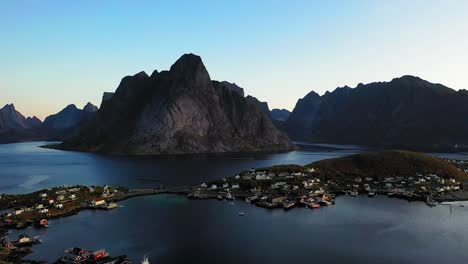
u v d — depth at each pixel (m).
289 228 145.88
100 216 162.00
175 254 118.88
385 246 126.94
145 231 141.25
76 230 142.38
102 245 126.38
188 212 169.50
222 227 146.75
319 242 130.25
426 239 134.25
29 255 117.88
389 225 150.75
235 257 116.69
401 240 132.88
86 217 160.38
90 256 114.00
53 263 111.56
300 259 115.44
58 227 146.00
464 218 161.88
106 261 111.19
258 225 149.88
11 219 150.75
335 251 122.12
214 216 163.00
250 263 112.25
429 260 115.69
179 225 149.12
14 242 127.12
